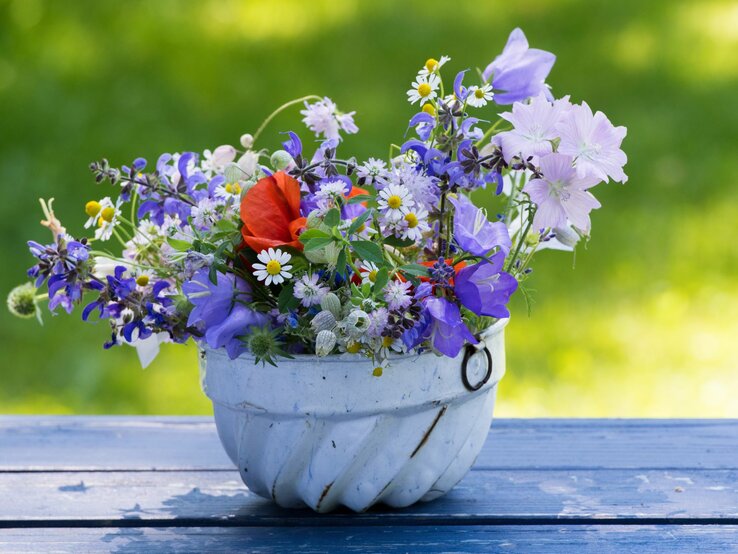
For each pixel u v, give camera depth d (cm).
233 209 144
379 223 142
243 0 668
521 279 147
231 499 153
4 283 371
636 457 160
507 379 312
